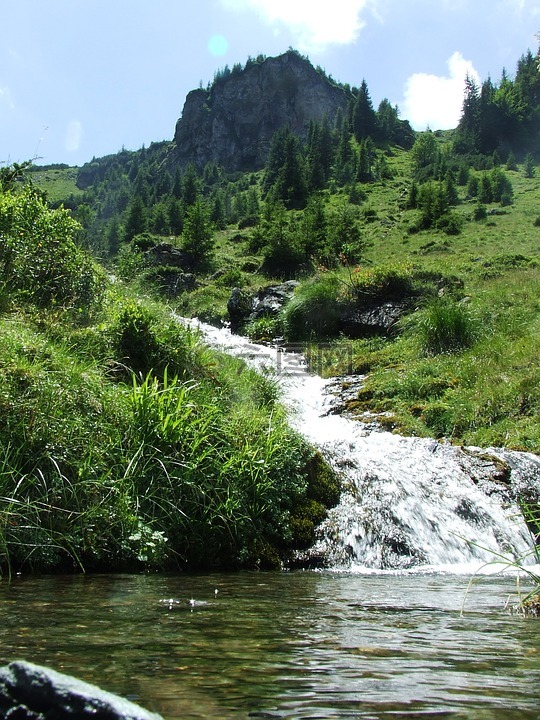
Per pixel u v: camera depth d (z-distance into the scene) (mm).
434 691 2008
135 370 7031
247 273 35625
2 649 2402
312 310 17672
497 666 2307
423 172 97875
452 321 14070
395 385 12250
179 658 2336
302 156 116750
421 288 17375
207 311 22141
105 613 3109
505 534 6629
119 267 12297
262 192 118875
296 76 189500
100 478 4930
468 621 3170
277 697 1931
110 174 170625
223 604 3484
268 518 5605
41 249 8469
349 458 6922
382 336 16703
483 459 7906
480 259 28062
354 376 13930
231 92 193250
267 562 5316
